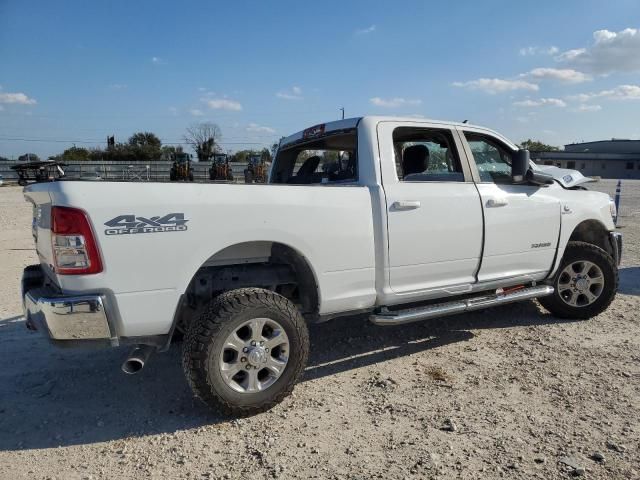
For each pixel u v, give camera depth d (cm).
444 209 434
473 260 458
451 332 519
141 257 315
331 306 390
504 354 456
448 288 447
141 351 335
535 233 497
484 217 458
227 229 339
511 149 515
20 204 2284
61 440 326
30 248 1060
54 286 331
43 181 329
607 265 535
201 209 331
